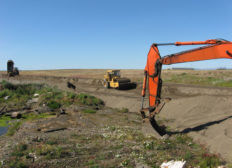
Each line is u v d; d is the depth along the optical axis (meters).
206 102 20.89
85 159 10.47
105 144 12.91
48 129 17.05
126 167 9.41
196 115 18.88
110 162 10.03
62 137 14.61
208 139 12.66
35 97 31.92
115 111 24.92
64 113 23.61
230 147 10.69
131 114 23.08
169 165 8.91
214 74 52.44
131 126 17.53
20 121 20.66
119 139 13.90
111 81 38.44
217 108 19.55
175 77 50.00
